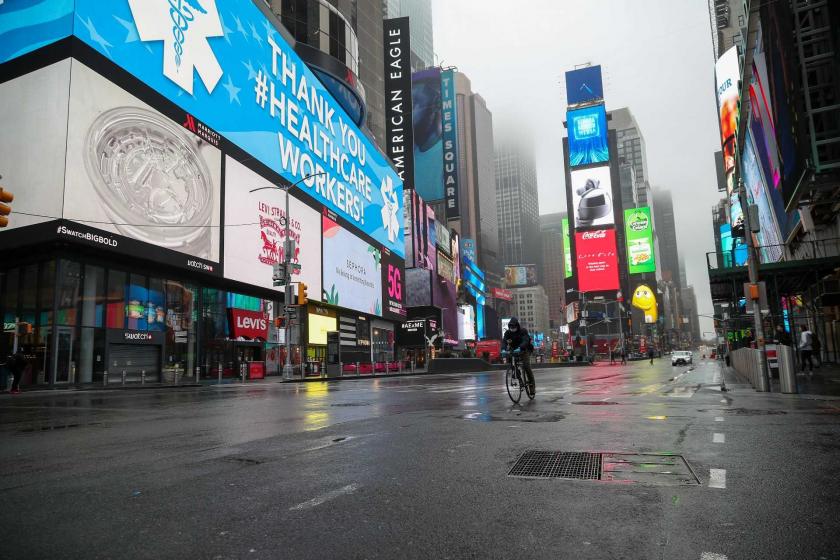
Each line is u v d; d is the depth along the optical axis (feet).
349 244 188.96
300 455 19.88
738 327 123.24
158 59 101.91
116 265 96.53
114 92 91.40
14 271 90.22
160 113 101.19
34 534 11.49
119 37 93.56
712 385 57.82
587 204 561.43
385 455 19.60
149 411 38.27
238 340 128.36
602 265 547.08
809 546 10.44
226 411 37.06
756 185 119.65
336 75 183.32
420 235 319.27
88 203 84.99
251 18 135.44
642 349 529.45
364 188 207.62
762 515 12.25
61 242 82.33
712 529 11.40
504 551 10.36
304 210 155.84
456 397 45.70
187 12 111.14
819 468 16.70
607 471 16.58
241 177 125.39
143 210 95.71
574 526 11.69
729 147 231.30
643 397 42.45
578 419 28.63
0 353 88.84
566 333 599.98
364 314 199.82
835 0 52.16
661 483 15.06
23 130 85.56
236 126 124.88
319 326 166.40
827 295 75.31
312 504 13.52
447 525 11.87
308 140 161.48
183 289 111.75
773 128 74.95
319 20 181.16
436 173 455.63
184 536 11.32
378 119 358.64
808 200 67.56
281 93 147.23
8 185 85.20
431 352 250.98
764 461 17.72
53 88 84.53
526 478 15.87
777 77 65.77
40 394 68.85
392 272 237.04
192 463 18.69
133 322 99.14
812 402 35.65
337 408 37.55
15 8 89.71
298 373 145.48
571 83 588.50
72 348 87.20
